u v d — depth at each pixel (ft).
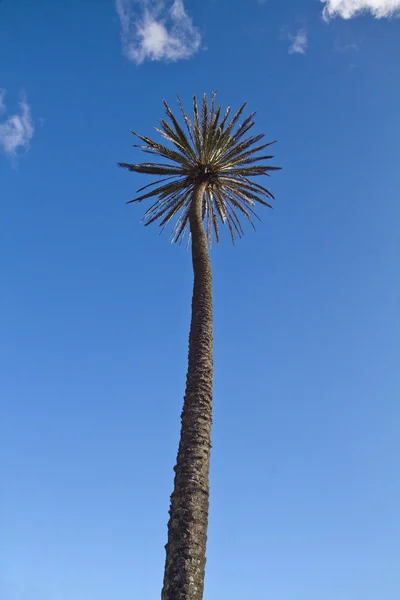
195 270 57.11
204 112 69.87
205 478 40.06
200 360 47.06
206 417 43.32
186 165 70.33
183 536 36.47
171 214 76.18
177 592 33.99
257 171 72.08
